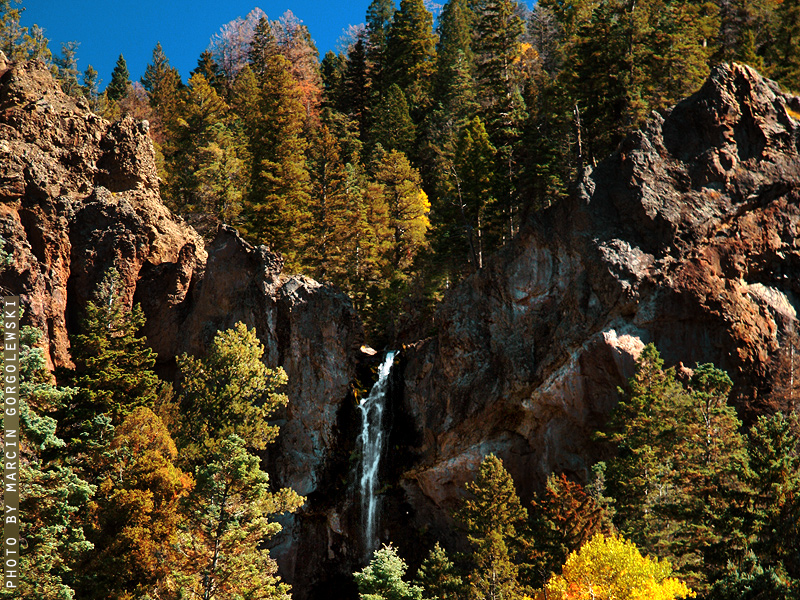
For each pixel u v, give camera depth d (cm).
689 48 6003
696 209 4853
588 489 3906
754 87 5150
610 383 4656
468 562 4609
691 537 3134
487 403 5069
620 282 4728
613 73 5956
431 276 6138
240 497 3475
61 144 6041
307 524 5466
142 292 5984
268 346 5650
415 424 5503
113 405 4525
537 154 5806
